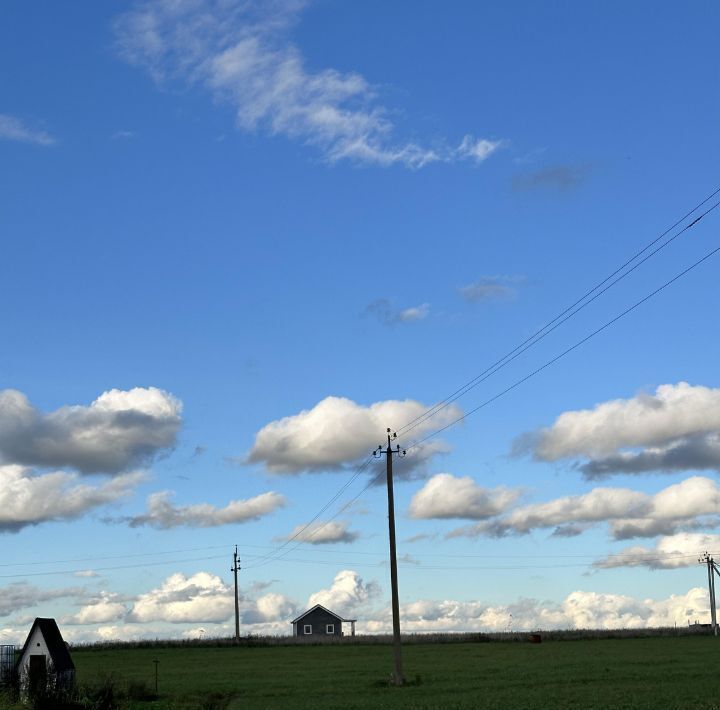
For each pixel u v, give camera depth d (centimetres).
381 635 14950
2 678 6906
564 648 12044
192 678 8531
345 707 5650
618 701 5509
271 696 6775
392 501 7344
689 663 8812
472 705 5525
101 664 10725
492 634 14900
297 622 16275
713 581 15238
